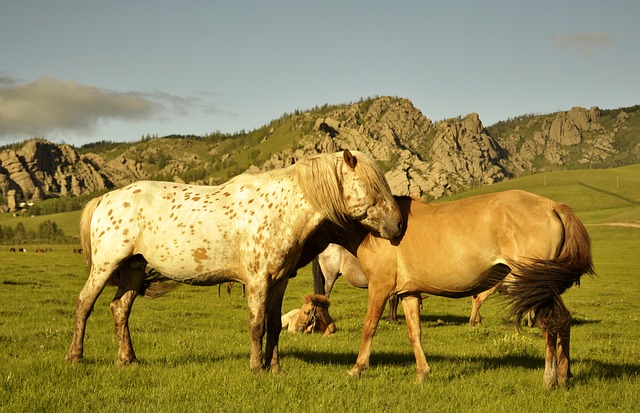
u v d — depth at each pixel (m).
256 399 6.21
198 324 14.68
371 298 7.92
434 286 7.50
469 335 13.41
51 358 8.18
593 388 6.89
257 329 7.41
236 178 7.98
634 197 159.25
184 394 6.42
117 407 5.80
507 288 6.84
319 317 13.72
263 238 7.41
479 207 7.23
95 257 7.88
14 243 143.75
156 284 8.52
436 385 7.19
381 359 9.47
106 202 7.98
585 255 6.71
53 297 19.55
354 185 7.39
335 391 6.68
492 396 6.72
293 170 7.62
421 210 7.69
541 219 6.89
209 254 7.59
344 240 8.28
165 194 7.92
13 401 5.93
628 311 19.83
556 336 6.80
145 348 9.88
